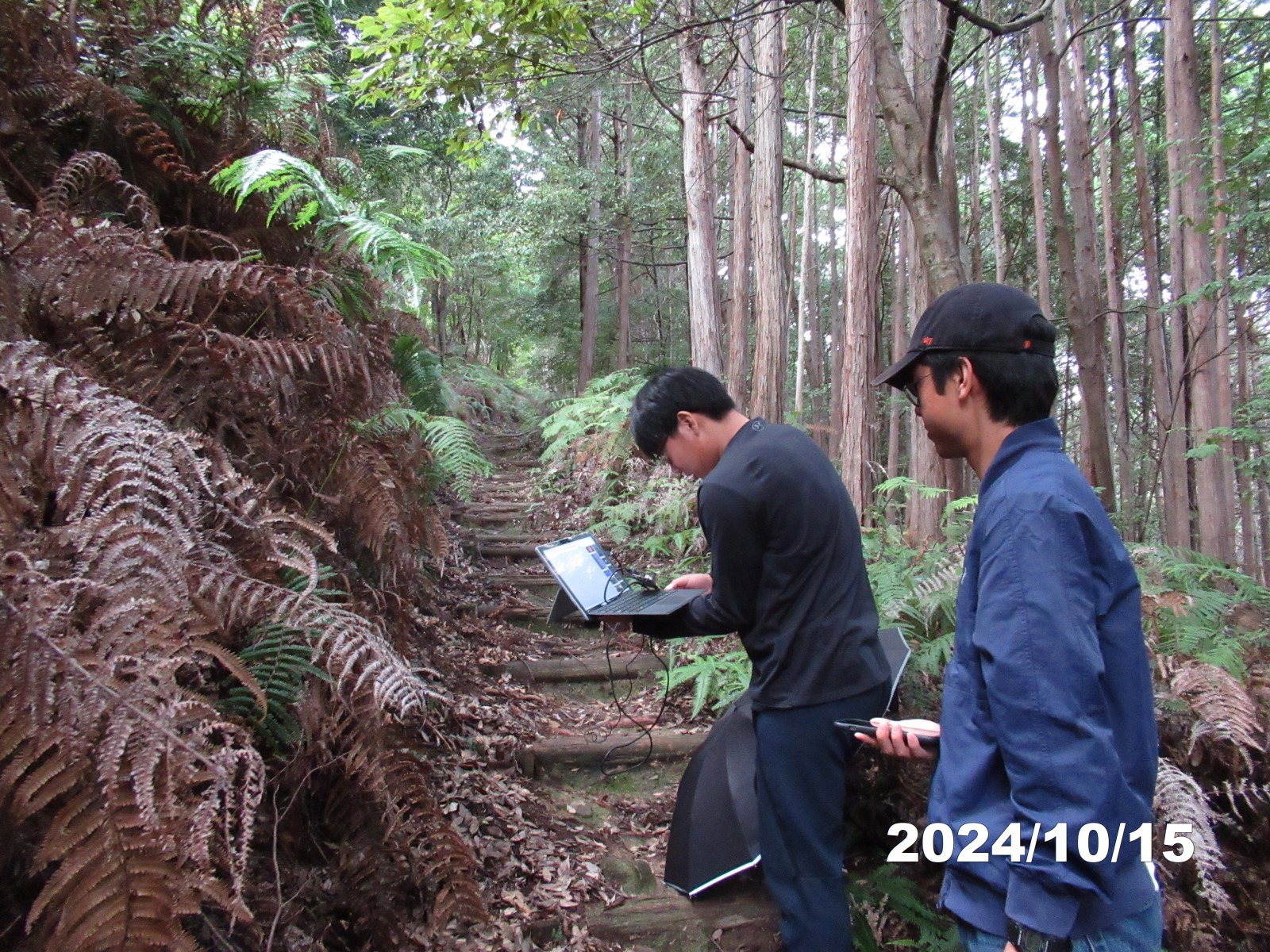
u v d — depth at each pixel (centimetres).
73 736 100
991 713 111
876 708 195
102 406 133
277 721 162
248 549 154
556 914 206
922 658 274
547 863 225
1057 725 103
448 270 246
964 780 118
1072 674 104
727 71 547
